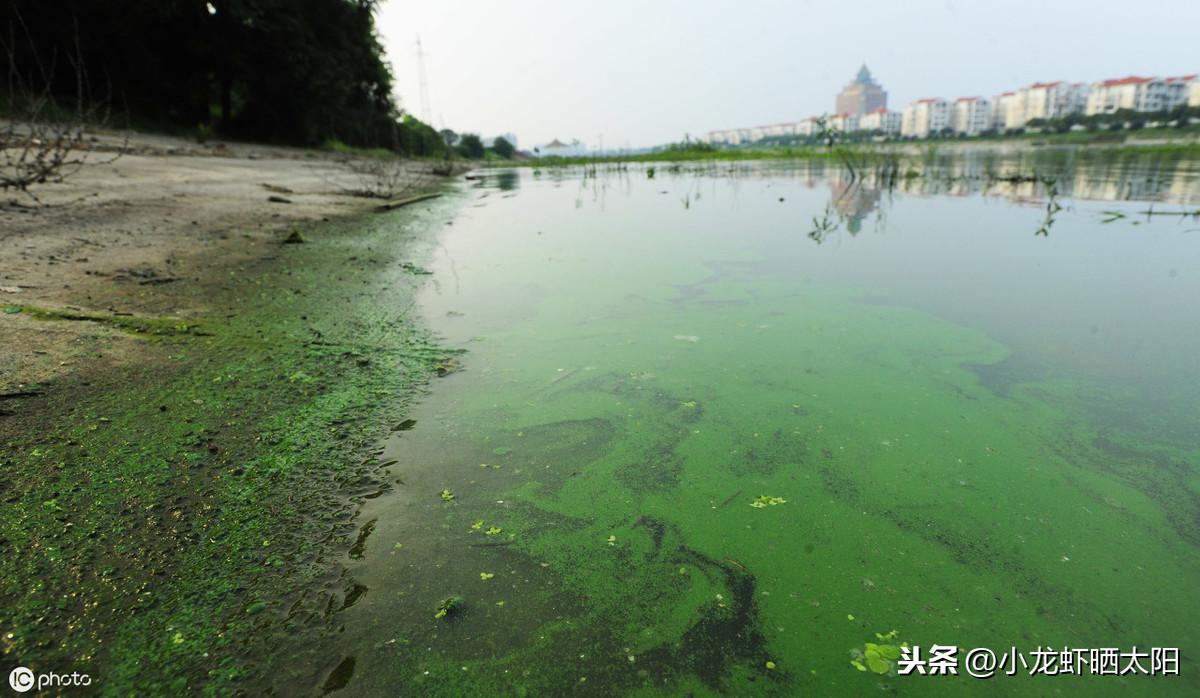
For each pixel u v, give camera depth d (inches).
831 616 51.0
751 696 43.6
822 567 56.7
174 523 56.9
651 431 80.4
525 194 387.2
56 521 55.4
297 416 78.0
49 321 95.7
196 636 45.8
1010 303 127.4
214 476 64.4
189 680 42.5
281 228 199.9
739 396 89.4
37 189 188.7
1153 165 493.4
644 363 100.4
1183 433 77.3
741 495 67.5
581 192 400.5
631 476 70.7
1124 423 80.1
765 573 55.9
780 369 98.1
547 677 44.7
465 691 43.3
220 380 85.5
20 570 49.8
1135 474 69.9
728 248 186.4
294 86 726.5
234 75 676.7
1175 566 56.4
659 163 877.2
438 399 86.9
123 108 532.4
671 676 45.1
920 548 59.1
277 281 136.1
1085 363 97.6
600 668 45.6
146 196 212.2
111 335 94.9
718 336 112.0
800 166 677.9
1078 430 78.8
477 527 60.7
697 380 94.5
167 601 48.5
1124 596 53.0
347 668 44.5
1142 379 91.6
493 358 101.3
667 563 57.1
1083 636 49.0
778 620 50.5
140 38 553.3
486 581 53.7
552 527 61.5
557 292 138.2
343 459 70.4
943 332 111.9
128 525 55.9
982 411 84.4
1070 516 63.2
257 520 58.7
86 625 45.8
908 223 229.1
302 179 351.9
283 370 90.6
